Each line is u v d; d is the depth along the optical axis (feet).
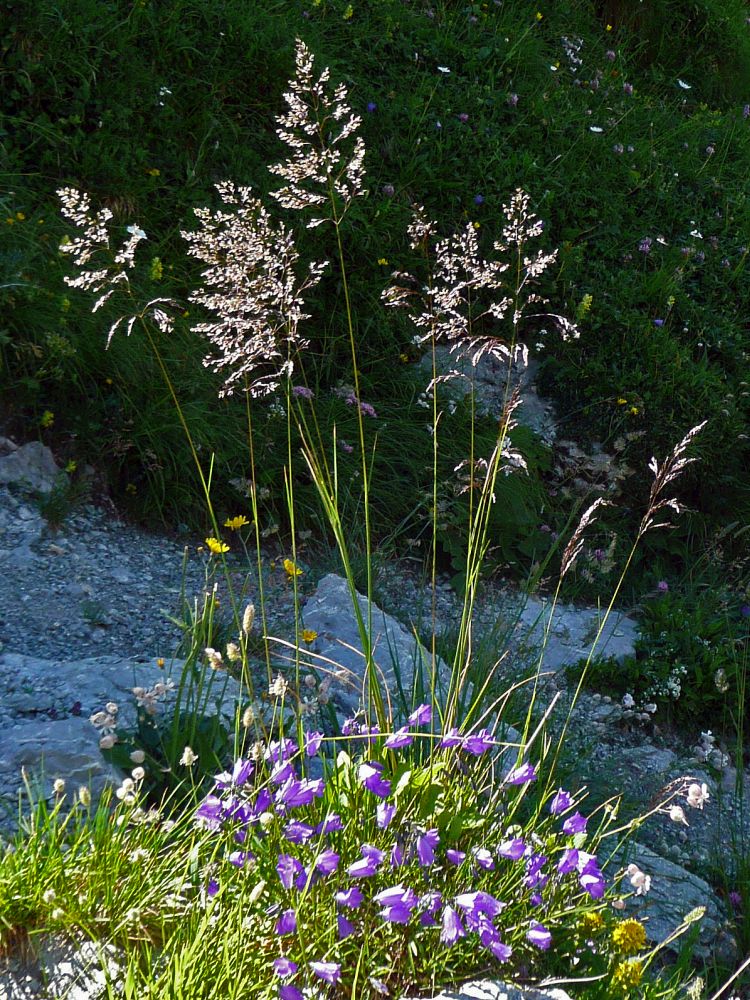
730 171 29.63
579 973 7.04
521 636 16.51
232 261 7.92
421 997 6.72
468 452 19.24
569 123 26.43
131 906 6.77
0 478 15.57
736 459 21.70
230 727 9.98
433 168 22.86
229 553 16.55
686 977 9.46
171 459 16.84
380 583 16.72
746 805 14.28
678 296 23.67
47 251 17.26
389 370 20.10
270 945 6.68
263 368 18.83
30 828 7.63
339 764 7.60
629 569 19.63
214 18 22.49
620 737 15.26
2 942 6.52
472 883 7.10
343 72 23.77
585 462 20.20
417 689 10.80
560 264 22.53
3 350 16.15
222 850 7.40
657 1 34.86
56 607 13.87
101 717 8.21
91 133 19.70
